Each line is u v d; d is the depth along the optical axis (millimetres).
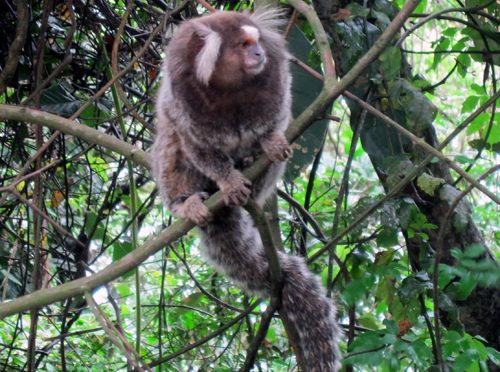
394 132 5629
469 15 5672
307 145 5633
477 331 5699
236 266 5031
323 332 4723
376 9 5676
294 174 5691
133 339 6754
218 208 4422
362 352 4141
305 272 4867
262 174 4863
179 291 6766
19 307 3912
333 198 7445
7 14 6051
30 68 6027
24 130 6062
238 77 4500
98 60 6332
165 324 6031
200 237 5152
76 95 6551
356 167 9008
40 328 7102
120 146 4555
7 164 6039
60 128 4523
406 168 5066
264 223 4199
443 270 4402
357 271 5336
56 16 6375
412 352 4074
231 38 4559
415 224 5109
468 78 10328
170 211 5066
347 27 5488
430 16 5086
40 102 5727
